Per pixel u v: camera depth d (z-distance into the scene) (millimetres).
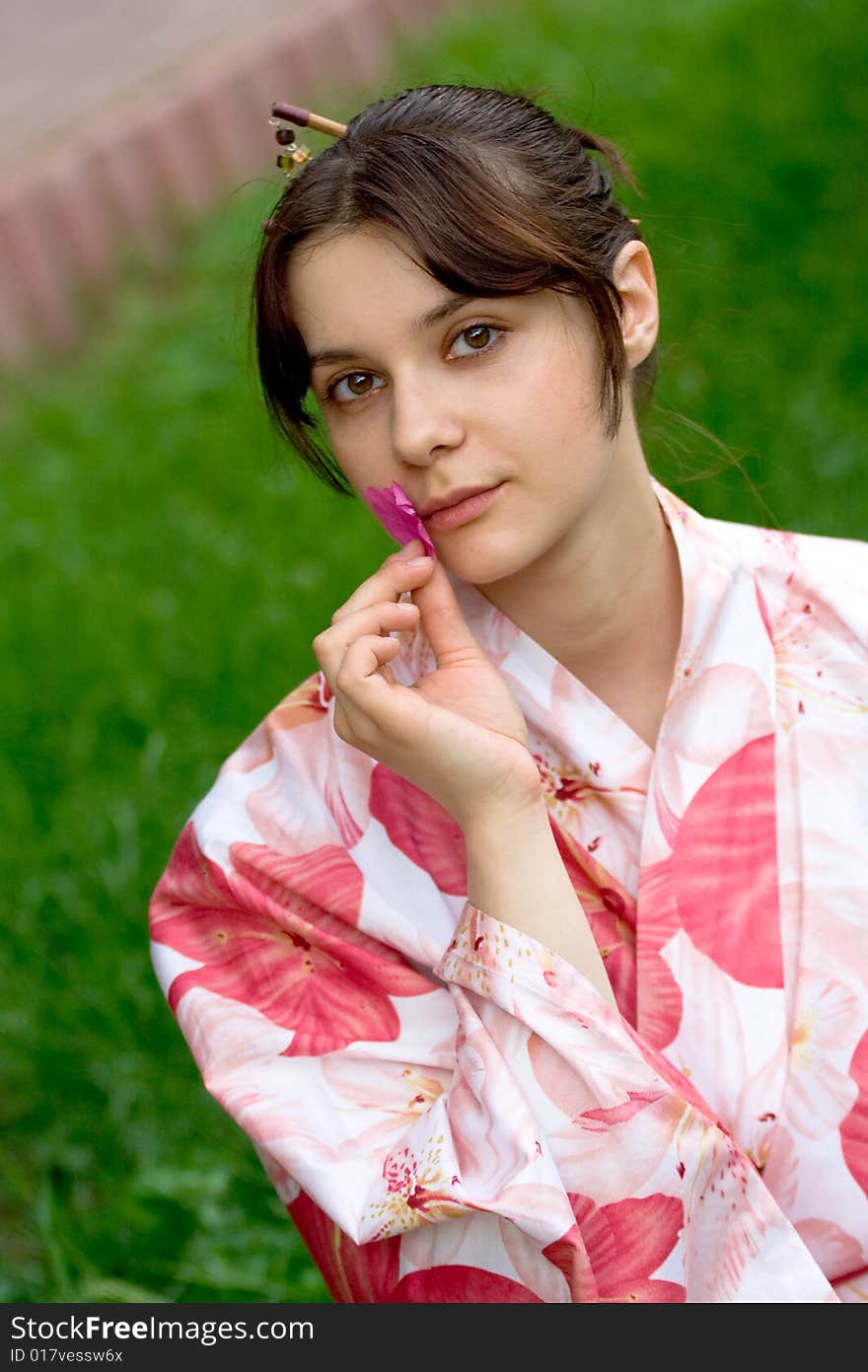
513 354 1370
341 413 1445
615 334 1417
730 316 4324
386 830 1538
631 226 1538
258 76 6371
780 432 3879
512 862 1406
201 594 3795
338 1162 1422
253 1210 2504
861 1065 1459
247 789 1587
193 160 6098
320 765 1577
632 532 1520
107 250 5793
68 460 4641
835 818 1514
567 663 1554
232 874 1527
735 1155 1390
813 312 4379
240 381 4621
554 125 1509
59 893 2961
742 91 5430
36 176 5711
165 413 4766
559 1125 1362
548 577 1500
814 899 1494
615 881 1519
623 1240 1363
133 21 7316
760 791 1518
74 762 3346
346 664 1414
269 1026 1504
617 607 1531
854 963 1480
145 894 2941
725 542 1581
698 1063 1465
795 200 4816
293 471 4086
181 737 3357
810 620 1602
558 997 1370
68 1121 2680
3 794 3270
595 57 5977
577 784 1537
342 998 1507
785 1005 1477
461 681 1471
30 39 7324
